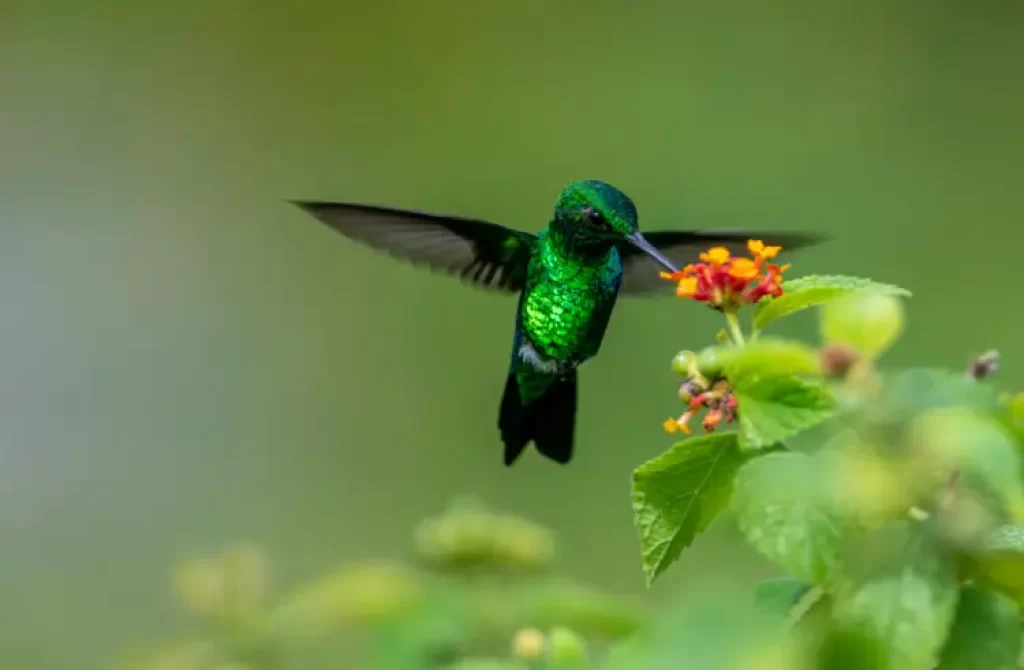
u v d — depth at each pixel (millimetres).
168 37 13664
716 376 2969
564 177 13094
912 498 2758
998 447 2572
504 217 13188
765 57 12820
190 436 11938
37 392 12227
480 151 13289
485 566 4320
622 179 12930
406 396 11898
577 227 5105
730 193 12703
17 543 11195
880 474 2738
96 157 13359
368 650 4082
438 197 13258
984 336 11477
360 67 13445
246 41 13539
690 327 10703
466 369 11883
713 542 6465
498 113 13359
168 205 13289
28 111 13492
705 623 2131
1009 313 11570
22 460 11805
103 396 12180
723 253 3316
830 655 2660
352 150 13453
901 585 2703
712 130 12922
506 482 11031
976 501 2748
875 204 12320
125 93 13430
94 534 11312
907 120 12531
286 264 12875
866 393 2826
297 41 13641
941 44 12516
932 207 12133
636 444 10547
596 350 5367
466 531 4316
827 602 2799
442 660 3984
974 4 12648
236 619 4320
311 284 12578
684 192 12789
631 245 5641
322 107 13570
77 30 13570
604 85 13180
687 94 13062
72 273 12922
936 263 11938
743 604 2164
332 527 11312
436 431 11719
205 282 12922
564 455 5449
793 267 11961
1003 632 2738
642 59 13141
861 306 2994
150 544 11250
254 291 12789
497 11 13531
